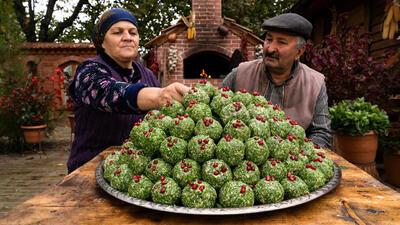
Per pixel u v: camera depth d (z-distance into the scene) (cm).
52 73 867
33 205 96
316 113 199
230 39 645
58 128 809
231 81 233
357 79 339
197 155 97
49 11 1181
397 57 342
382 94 342
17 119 514
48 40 1207
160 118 111
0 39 609
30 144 548
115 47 164
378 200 100
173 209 81
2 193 332
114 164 114
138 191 93
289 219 86
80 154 172
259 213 90
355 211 91
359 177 124
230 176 95
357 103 319
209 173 93
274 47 182
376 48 416
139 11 1043
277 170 98
